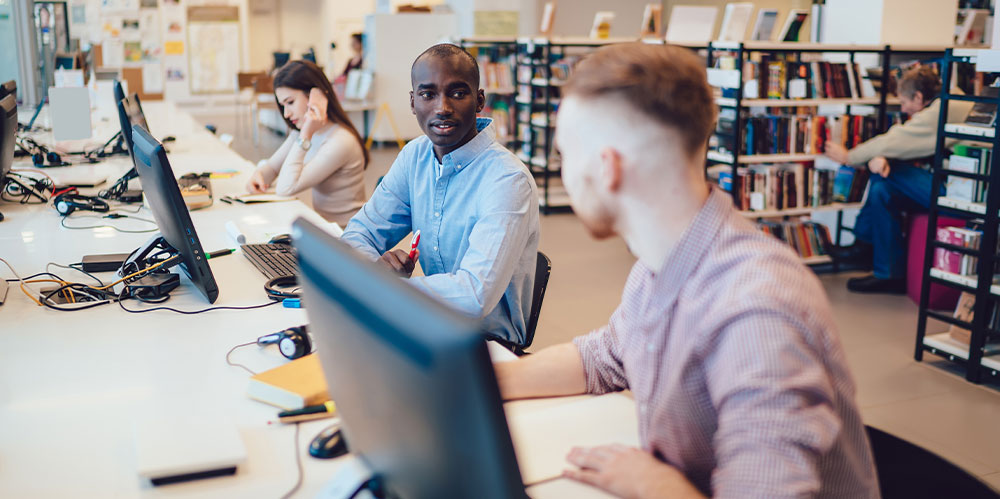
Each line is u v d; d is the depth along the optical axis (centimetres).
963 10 684
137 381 159
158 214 209
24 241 267
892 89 539
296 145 335
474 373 70
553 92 696
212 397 151
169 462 122
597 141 97
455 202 218
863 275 522
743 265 95
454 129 210
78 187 359
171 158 462
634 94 94
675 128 95
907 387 348
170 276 219
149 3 1362
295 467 127
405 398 79
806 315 91
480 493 76
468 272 197
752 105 489
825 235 536
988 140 331
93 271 234
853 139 526
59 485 122
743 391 89
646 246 103
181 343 179
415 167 232
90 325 191
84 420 142
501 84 766
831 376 93
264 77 1131
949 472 116
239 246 263
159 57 1388
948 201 356
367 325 82
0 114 271
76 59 698
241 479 123
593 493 115
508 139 756
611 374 147
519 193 206
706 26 561
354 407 95
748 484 86
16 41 684
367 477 104
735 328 92
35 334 184
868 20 570
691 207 99
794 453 86
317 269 93
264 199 343
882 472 125
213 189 370
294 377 150
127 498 118
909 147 452
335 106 345
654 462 108
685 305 99
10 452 131
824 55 596
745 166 527
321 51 1548
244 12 1430
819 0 681
